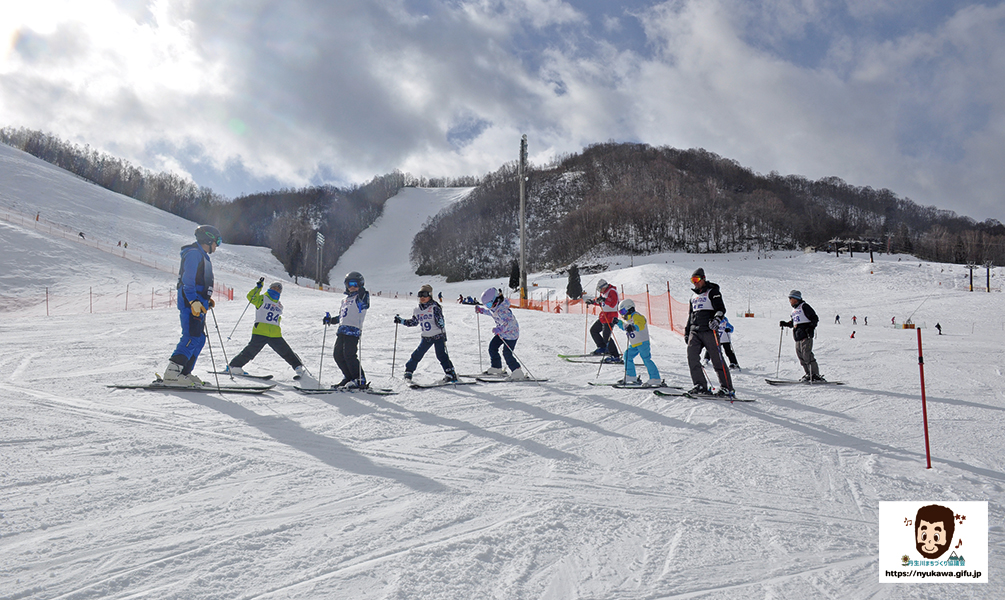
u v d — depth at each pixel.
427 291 8.09
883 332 25.72
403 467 4.07
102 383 6.94
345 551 2.63
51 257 39.22
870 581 2.55
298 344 12.56
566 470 4.18
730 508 3.49
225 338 13.43
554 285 73.94
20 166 71.81
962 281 61.22
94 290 34.56
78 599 2.11
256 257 83.25
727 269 70.00
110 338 13.00
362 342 13.27
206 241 6.88
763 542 2.97
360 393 7.04
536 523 3.11
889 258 90.12
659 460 4.54
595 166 190.50
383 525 2.97
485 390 7.61
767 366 11.29
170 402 5.92
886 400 7.51
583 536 2.96
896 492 3.86
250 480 3.61
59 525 2.78
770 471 4.29
